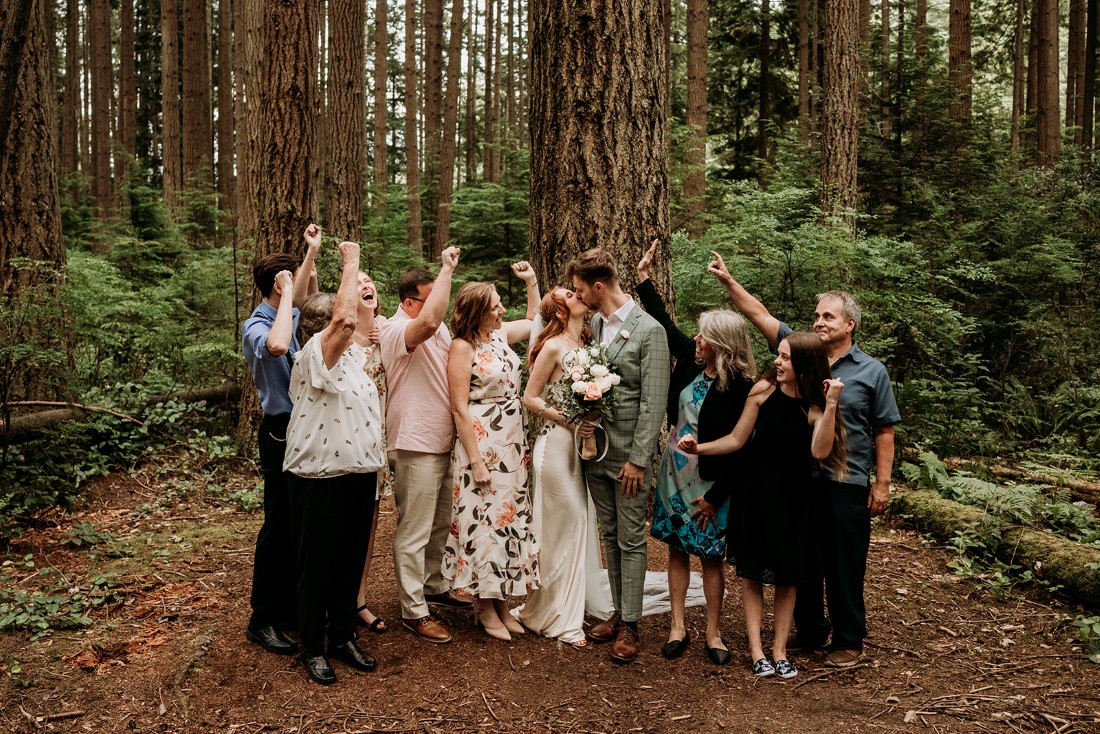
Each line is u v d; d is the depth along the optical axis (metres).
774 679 3.61
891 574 4.97
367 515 3.60
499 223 10.39
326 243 7.11
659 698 3.42
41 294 6.03
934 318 7.79
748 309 4.24
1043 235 9.48
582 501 3.98
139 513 5.77
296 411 3.47
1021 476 6.74
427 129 18.83
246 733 3.11
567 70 4.60
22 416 6.16
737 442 3.61
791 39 20.59
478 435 3.80
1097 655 3.82
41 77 6.66
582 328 4.04
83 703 3.29
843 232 7.06
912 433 7.65
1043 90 13.66
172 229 12.74
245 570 4.78
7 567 4.70
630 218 4.65
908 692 3.50
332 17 12.06
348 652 3.61
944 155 10.38
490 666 3.65
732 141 20.28
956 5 12.37
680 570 3.85
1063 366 8.85
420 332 3.72
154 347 8.26
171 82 17.75
